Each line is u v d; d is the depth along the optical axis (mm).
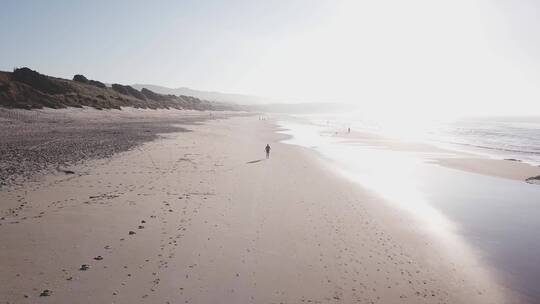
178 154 29438
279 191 20453
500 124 138000
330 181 24141
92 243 11820
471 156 41656
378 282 10875
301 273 11086
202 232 13539
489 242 14719
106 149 28750
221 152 33156
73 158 24047
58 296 8852
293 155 35688
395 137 65188
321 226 15266
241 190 19906
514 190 24422
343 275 11148
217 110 165500
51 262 10406
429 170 31172
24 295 8750
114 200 16172
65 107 59500
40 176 19047
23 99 55219
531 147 55125
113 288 9414
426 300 10086
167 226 13766
